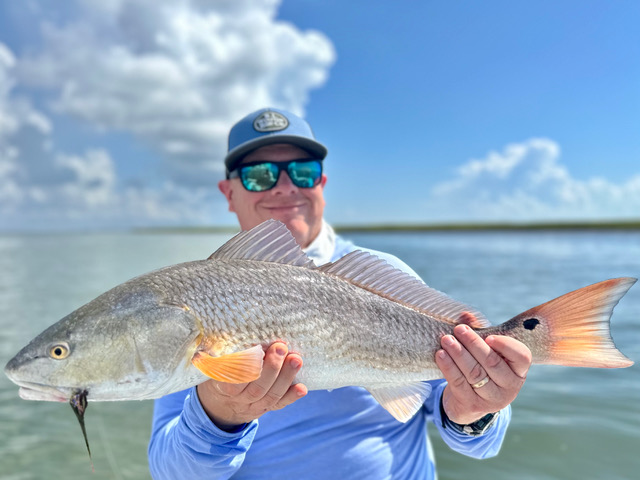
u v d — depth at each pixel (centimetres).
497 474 106
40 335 45
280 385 44
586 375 162
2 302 333
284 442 55
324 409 56
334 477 54
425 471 61
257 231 51
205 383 45
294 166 71
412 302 53
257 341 46
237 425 48
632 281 48
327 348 48
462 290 350
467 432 53
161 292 45
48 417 138
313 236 74
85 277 490
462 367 47
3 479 104
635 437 118
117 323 44
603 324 49
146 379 44
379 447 56
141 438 125
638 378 157
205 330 45
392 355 50
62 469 108
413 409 51
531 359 47
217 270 47
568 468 107
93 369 43
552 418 129
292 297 48
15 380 44
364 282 52
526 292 338
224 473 49
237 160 73
